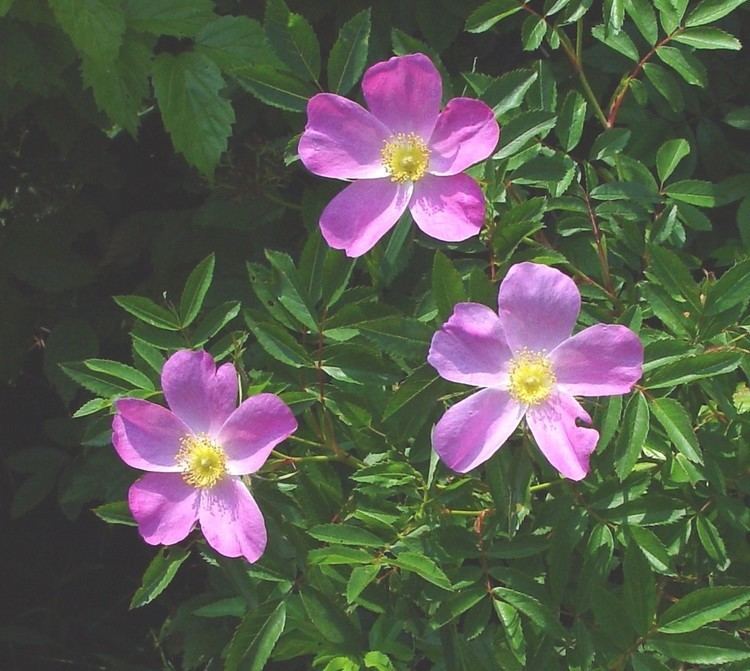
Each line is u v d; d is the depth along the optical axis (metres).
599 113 0.73
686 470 0.68
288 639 0.68
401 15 0.78
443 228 0.66
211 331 0.70
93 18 0.68
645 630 0.66
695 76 0.72
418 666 0.78
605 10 0.71
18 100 0.77
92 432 0.70
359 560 0.66
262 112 0.79
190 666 0.79
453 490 0.68
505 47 0.79
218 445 0.66
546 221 0.75
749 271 0.67
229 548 0.65
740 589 0.65
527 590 0.67
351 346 0.68
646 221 0.72
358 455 0.71
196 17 0.71
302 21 0.69
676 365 0.66
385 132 0.67
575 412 0.64
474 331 0.64
